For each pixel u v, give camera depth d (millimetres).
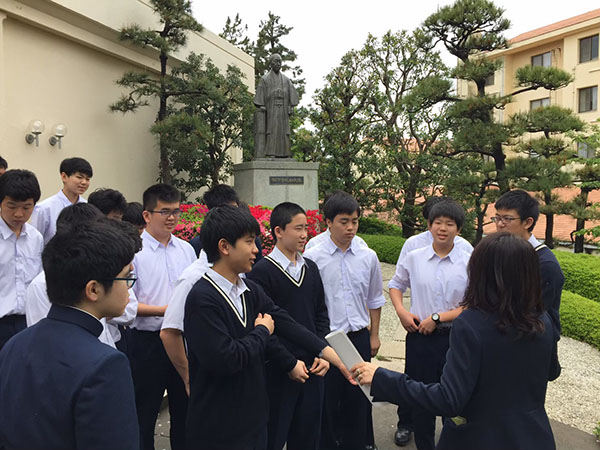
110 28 9617
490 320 1410
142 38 9398
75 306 1178
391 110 12461
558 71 8344
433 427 2527
